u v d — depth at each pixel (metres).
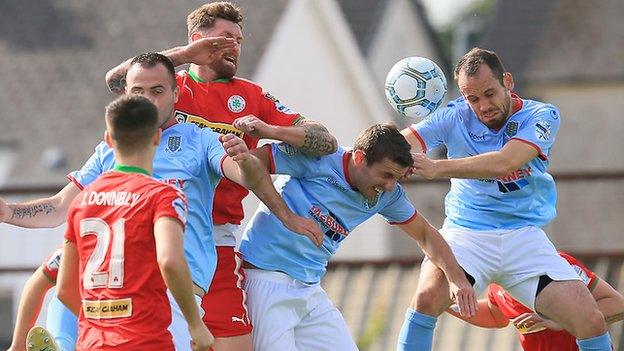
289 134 21.08
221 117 22.30
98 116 78.00
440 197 79.56
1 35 83.38
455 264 23.02
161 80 20.34
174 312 20.12
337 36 78.25
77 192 21.42
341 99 79.75
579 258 34.44
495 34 94.75
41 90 79.69
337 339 22.80
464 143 24.08
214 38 21.47
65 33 82.69
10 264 51.44
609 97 90.19
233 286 22.08
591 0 95.25
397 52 99.12
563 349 24.83
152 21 82.19
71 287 19.34
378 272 37.00
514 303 24.84
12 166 75.56
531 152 23.22
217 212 22.05
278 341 22.14
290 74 77.75
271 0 78.50
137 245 18.16
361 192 21.91
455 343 36.25
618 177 33.72
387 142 21.16
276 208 20.81
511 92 24.12
